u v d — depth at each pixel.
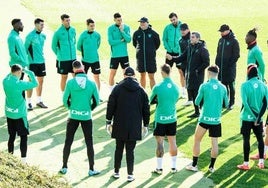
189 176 19.81
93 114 26.55
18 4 48.31
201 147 22.41
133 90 18.92
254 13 50.38
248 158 20.27
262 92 19.80
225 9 51.81
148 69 28.36
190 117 26.00
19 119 20.06
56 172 19.95
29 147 22.28
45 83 30.67
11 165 14.39
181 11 50.75
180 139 23.36
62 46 27.73
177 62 26.42
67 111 26.83
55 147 22.41
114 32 28.72
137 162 21.14
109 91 29.72
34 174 14.26
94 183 19.19
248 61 23.81
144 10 50.59
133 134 18.97
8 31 40.22
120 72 33.53
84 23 45.22
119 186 18.98
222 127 24.91
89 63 28.30
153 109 26.97
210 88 19.52
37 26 26.67
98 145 22.77
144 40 28.09
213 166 20.12
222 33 26.91
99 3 52.25
